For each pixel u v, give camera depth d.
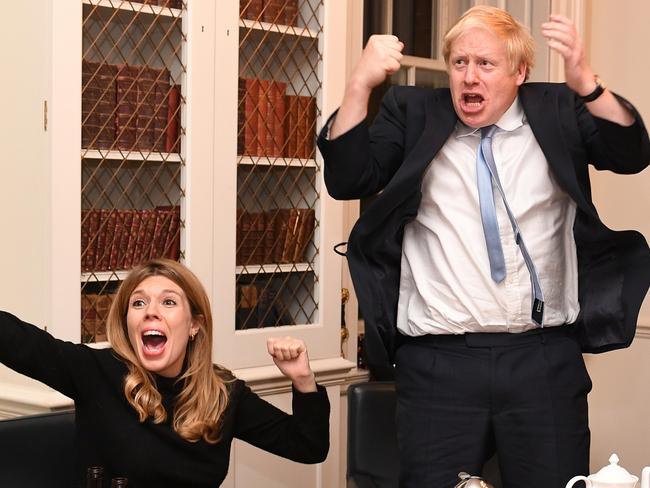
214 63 2.79
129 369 2.14
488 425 2.04
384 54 1.93
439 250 2.07
